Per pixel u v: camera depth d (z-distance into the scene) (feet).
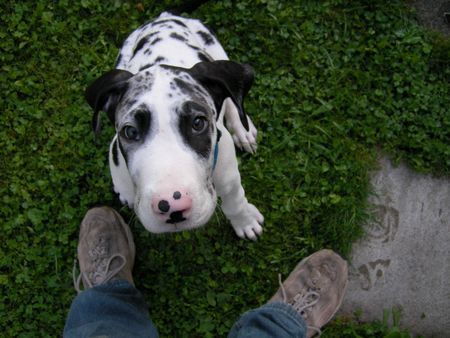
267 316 3.40
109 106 2.65
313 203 3.84
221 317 3.71
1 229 3.79
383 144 3.97
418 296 3.80
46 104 4.00
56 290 3.73
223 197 3.15
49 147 3.92
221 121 2.78
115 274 3.60
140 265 3.79
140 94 2.40
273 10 4.17
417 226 3.89
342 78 4.08
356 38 4.16
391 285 3.82
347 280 3.77
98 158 3.88
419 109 4.00
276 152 3.95
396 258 3.85
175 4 4.21
